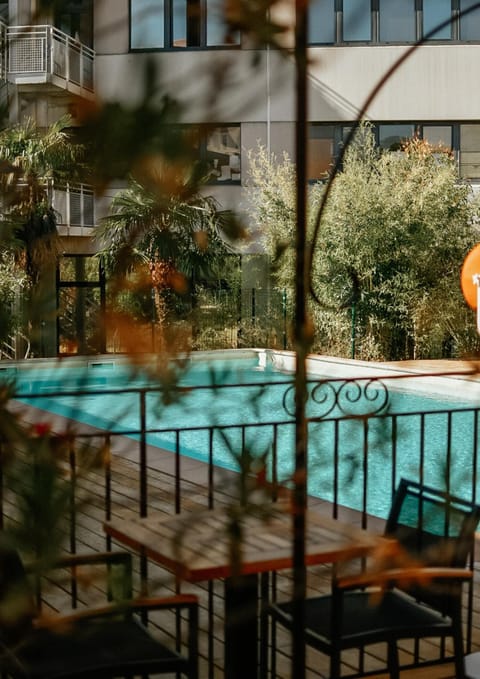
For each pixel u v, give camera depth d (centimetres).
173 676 329
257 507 84
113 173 68
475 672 245
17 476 80
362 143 1650
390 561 115
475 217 1596
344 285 1528
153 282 80
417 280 1543
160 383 81
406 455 962
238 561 85
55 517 78
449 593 267
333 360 1487
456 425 1138
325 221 1516
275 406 94
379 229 1523
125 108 64
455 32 1844
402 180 1569
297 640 88
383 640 269
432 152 1655
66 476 82
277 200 1509
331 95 1834
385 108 1853
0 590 79
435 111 1856
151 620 382
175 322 82
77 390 83
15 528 78
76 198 1680
